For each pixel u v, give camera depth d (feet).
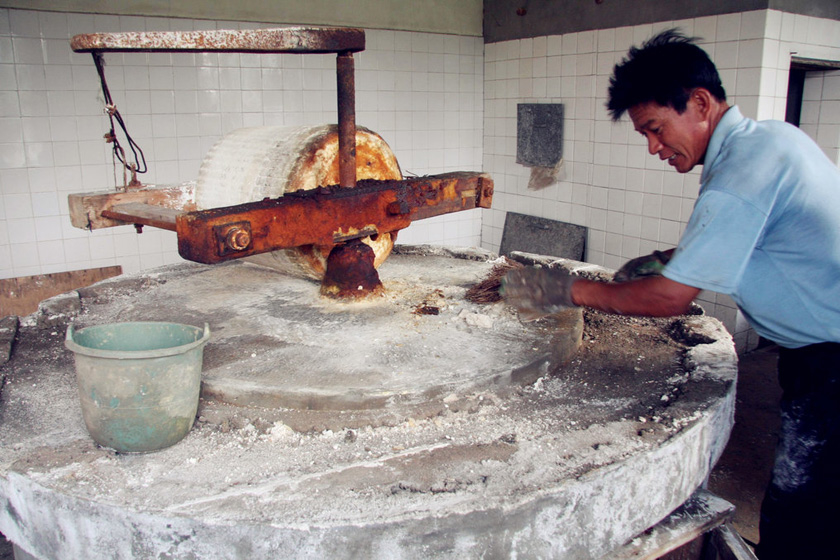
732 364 7.63
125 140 16.62
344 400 6.54
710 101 5.46
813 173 5.13
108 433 5.73
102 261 16.92
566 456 5.77
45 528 5.44
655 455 5.79
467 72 21.98
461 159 22.61
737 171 5.14
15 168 15.49
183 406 5.91
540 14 19.63
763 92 14.44
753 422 12.90
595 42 18.01
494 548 5.13
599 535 5.58
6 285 15.67
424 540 4.95
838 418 5.68
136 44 7.07
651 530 6.28
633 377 7.60
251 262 10.59
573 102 19.04
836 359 5.64
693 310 9.80
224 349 7.66
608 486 5.50
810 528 5.99
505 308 8.93
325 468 5.65
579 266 11.25
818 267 5.36
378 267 11.09
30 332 8.96
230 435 6.23
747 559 6.35
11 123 15.25
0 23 14.69
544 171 20.44
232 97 17.84
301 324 8.44
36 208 15.90
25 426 6.40
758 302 5.74
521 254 12.30
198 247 6.71
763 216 5.08
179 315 8.91
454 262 11.78
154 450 5.90
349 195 8.00
